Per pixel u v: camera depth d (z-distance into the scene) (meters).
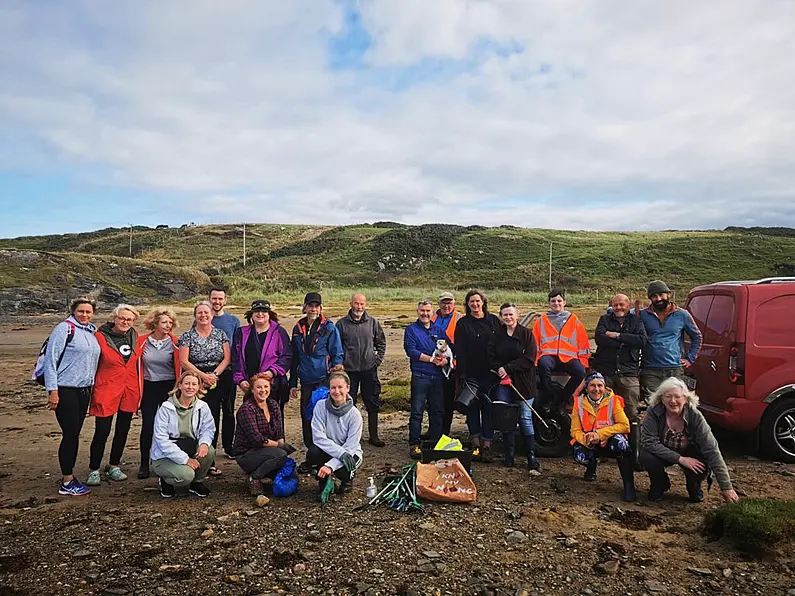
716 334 7.54
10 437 8.74
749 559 4.41
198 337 6.97
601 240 97.62
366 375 7.87
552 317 7.57
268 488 6.15
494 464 7.10
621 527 5.07
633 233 112.62
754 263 74.75
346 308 39.69
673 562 4.38
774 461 7.03
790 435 6.97
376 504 5.61
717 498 5.83
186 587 3.96
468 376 7.26
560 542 4.72
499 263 83.00
